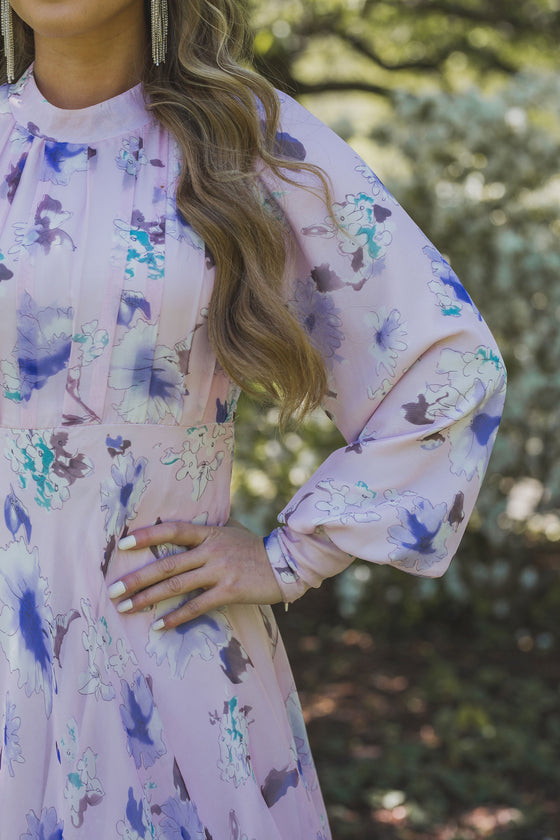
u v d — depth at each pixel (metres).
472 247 4.32
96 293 1.35
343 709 3.87
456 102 4.36
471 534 4.51
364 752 3.51
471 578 4.55
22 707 1.42
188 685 1.42
